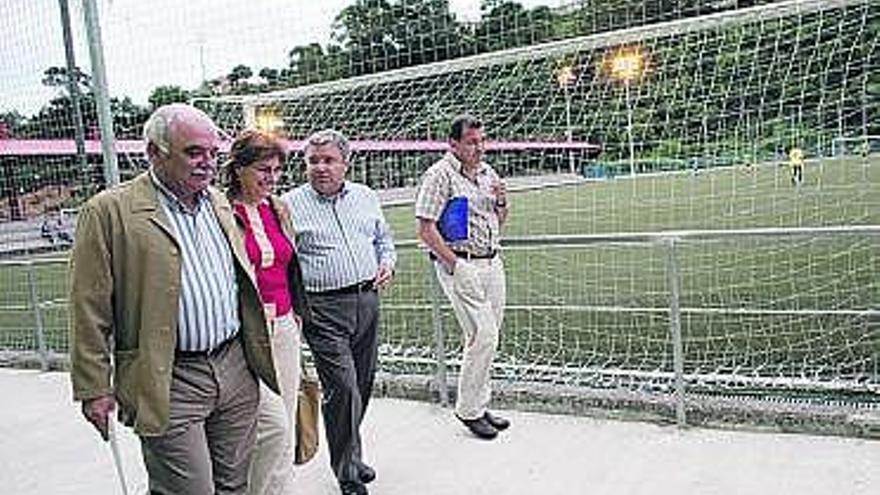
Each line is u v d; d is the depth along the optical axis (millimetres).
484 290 4141
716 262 8258
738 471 3510
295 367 3240
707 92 6695
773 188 9234
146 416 2451
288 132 6535
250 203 3158
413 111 7016
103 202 2477
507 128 7023
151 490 2627
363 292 3689
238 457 2752
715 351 5211
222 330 2611
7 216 7789
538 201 8984
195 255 2561
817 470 3453
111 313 2482
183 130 2453
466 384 4164
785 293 6746
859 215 9016
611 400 4336
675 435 3977
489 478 3678
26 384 6266
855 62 6086
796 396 4258
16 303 8930
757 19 5699
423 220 4078
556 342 5793
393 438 4273
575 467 3709
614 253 9320
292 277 3299
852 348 5031
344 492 3604
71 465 4312
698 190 8328
